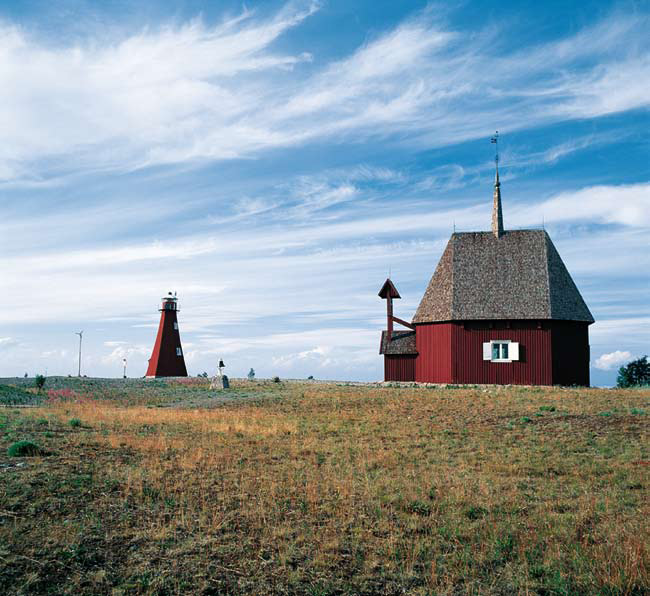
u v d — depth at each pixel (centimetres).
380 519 1189
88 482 1296
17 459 1469
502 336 4091
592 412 2619
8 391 4103
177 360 7044
